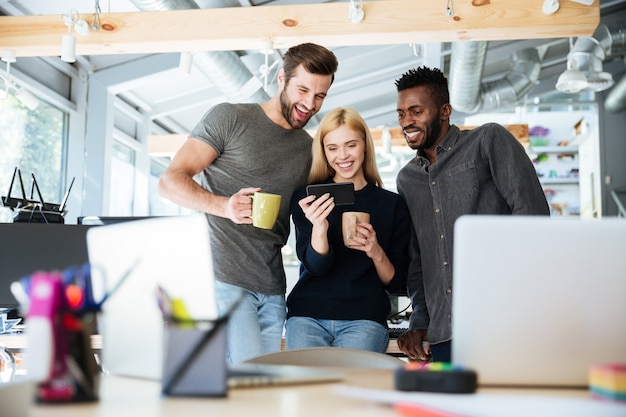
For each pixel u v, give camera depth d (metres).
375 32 3.74
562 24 3.64
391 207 2.47
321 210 2.26
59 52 4.01
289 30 3.79
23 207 3.36
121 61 5.98
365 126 2.48
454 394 0.95
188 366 0.99
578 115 8.83
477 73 6.66
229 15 3.82
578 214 8.76
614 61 8.62
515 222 1.08
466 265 1.09
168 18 3.86
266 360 1.65
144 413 0.85
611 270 1.08
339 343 2.35
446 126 2.49
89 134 5.95
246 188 2.26
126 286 1.26
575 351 1.09
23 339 2.68
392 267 2.42
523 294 1.09
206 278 1.17
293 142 2.54
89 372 0.95
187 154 2.41
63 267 3.01
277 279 2.45
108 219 3.21
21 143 5.27
